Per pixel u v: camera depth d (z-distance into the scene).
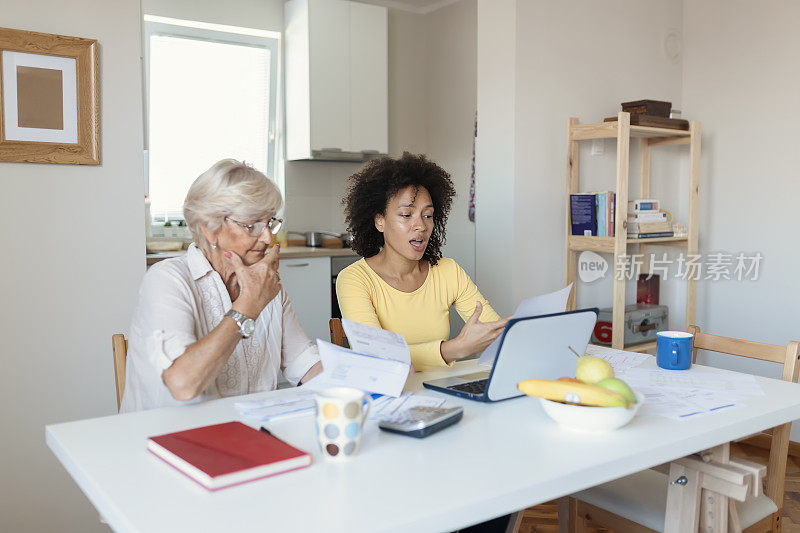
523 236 3.24
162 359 1.40
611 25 3.56
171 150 4.68
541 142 3.28
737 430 1.31
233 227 1.55
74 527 2.35
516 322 1.37
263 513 0.90
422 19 5.41
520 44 3.17
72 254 2.31
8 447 2.22
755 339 3.65
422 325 2.11
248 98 4.89
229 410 1.39
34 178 2.23
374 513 0.90
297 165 5.06
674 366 1.77
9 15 2.17
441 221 2.20
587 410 1.21
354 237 2.20
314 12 4.64
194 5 4.51
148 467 1.07
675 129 3.39
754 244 3.64
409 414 1.29
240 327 1.43
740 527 1.54
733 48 3.69
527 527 2.64
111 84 2.35
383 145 5.06
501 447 1.16
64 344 2.31
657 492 1.72
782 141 3.49
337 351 1.44
